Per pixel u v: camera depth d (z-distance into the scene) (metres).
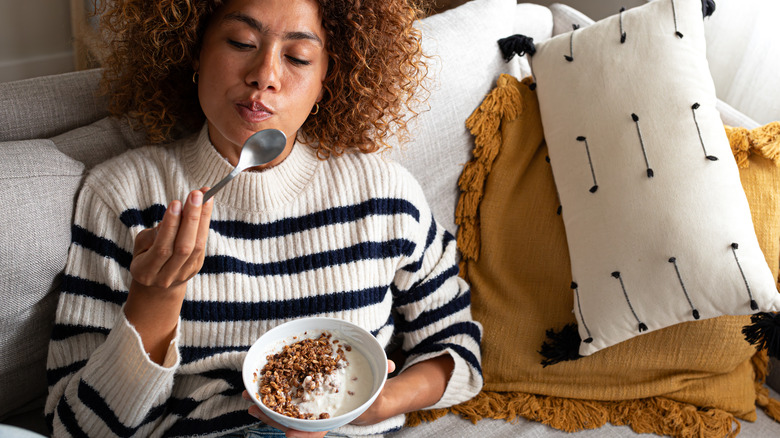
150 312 0.78
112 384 0.82
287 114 0.88
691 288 1.02
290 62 0.87
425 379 1.04
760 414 1.21
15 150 0.89
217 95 0.86
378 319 1.02
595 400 1.18
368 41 0.97
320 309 0.97
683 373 1.16
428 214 1.11
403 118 1.15
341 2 0.91
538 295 1.19
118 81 1.02
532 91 1.26
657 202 1.04
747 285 1.00
